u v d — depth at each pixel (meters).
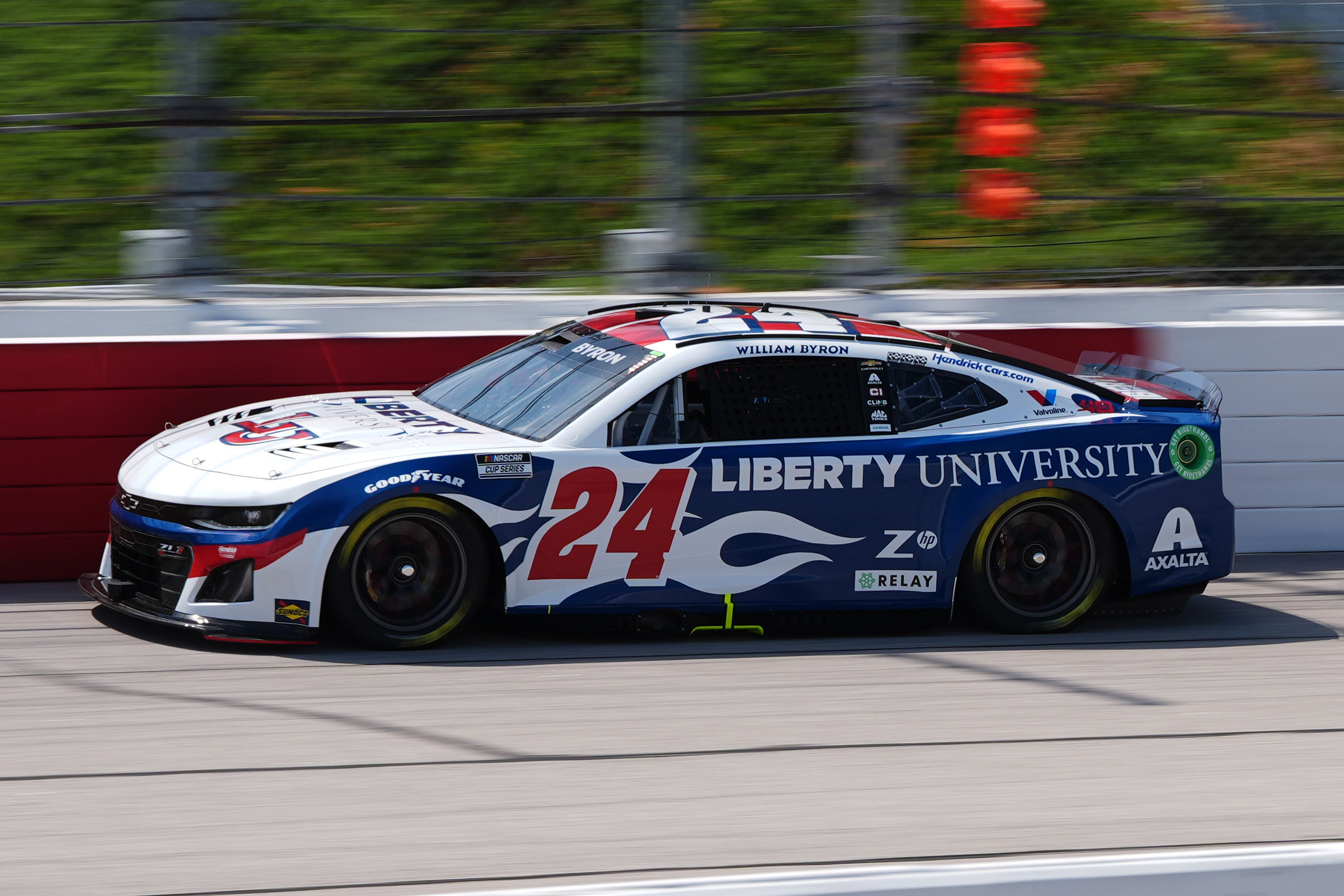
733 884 10.81
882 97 26.00
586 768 15.18
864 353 20.81
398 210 34.91
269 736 15.80
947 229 34.94
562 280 32.94
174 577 18.81
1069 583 21.48
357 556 18.62
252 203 34.50
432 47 38.88
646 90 38.16
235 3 24.00
